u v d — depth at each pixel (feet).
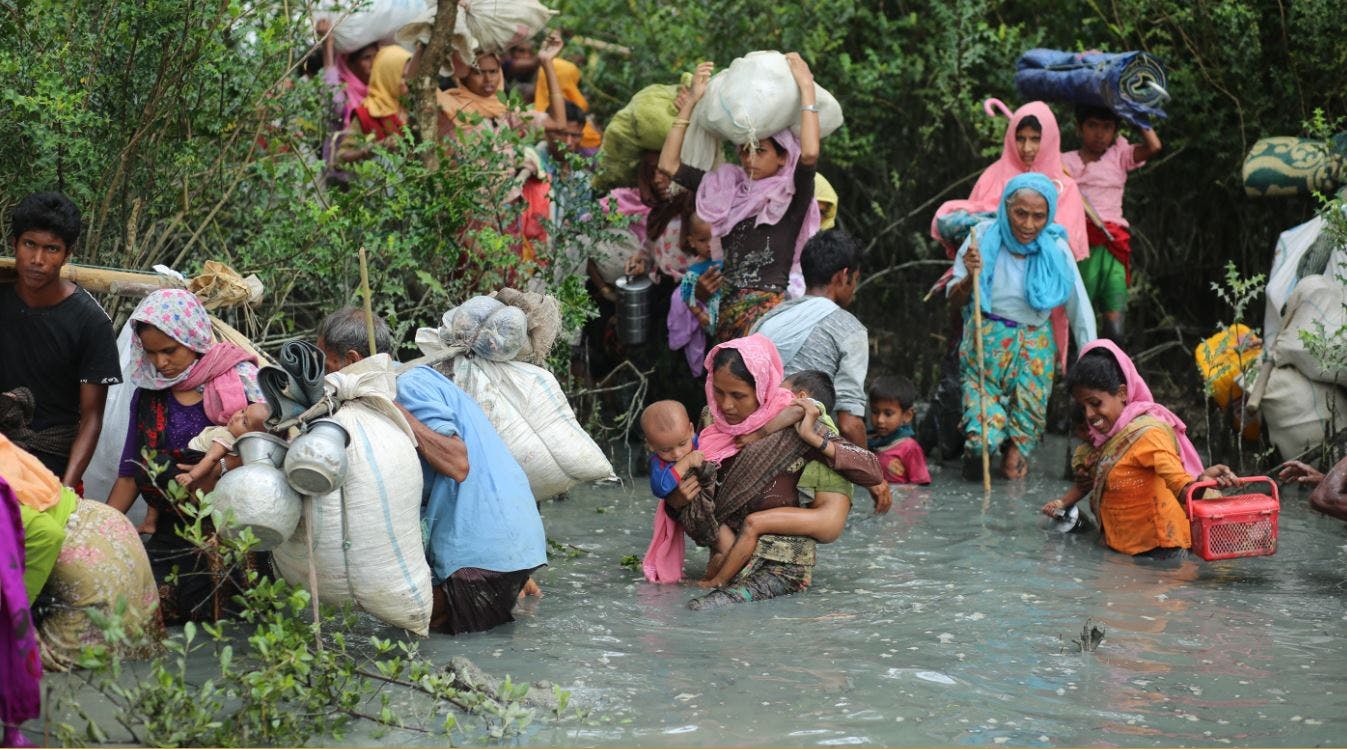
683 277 28.19
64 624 14.99
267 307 24.91
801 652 16.29
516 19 28.43
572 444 18.22
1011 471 27.45
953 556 21.21
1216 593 19.06
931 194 37.27
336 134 27.86
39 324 17.22
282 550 15.67
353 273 23.93
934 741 13.50
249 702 13.50
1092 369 21.50
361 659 15.93
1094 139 30.73
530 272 25.61
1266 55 32.86
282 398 15.17
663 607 18.26
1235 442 28.12
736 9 34.12
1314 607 18.35
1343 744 13.46
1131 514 21.21
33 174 20.98
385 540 15.70
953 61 34.37
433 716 14.12
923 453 28.58
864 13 35.32
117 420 18.12
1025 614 17.95
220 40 22.77
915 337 36.91
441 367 18.31
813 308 24.72
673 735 13.62
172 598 16.93
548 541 21.85
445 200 24.16
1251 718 14.16
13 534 13.38
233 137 23.21
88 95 21.39
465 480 16.96
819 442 19.12
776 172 25.54
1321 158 29.58
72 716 13.83
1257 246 34.04
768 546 19.01
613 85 37.50
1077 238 28.53
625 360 30.01
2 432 17.40
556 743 13.42
